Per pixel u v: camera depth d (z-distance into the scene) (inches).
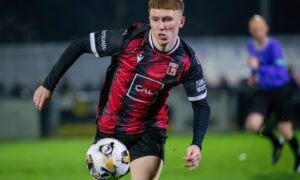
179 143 1357.0
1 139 1697.8
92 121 1772.9
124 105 456.8
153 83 447.2
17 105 1707.7
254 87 897.5
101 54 446.3
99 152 445.1
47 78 447.2
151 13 427.2
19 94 1845.5
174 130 1736.0
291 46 2092.8
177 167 925.2
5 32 2288.4
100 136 474.9
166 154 1124.5
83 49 446.0
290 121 872.9
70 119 1765.5
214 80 2080.5
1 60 2054.6
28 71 2054.6
